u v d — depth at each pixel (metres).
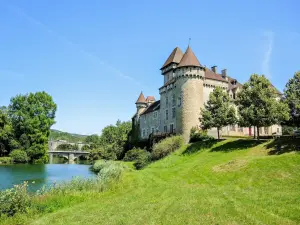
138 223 11.96
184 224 11.42
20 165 61.16
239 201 14.77
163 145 45.12
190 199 15.87
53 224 12.81
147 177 28.11
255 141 35.91
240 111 35.78
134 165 49.97
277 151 28.98
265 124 33.72
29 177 39.00
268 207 13.26
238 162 26.98
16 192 15.82
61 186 20.39
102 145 94.44
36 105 72.81
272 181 20.09
